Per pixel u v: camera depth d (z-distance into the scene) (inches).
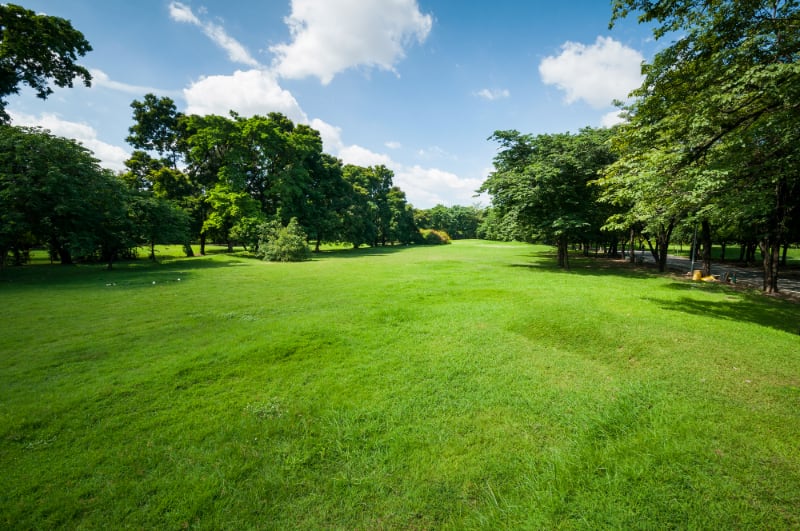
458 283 552.1
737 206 391.5
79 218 727.7
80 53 844.0
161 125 1300.4
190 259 1119.6
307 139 1461.6
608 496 106.0
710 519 96.6
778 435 134.4
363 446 134.8
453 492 111.0
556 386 184.9
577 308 342.6
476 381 191.9
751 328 282.2
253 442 136.9
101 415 155.9
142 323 307.7
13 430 142.7
